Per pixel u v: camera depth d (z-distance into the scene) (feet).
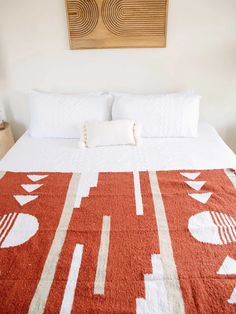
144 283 3.02
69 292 2.92
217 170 5.31
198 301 2.81
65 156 6.05
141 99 6.84
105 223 3.95
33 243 3.61
